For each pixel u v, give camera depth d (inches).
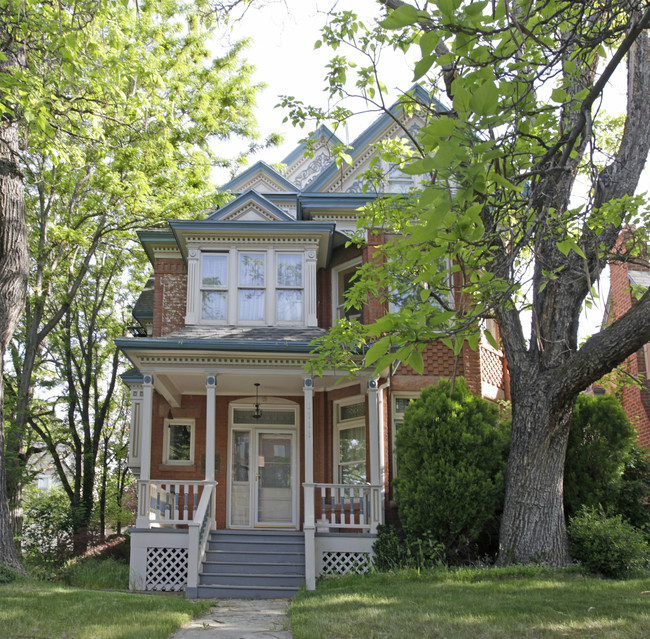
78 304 1008.9
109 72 482.3
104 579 536.7
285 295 661.3
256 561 546.6
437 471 512.4
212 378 575.8
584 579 401.4
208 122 822.5
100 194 741.9
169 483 558.6
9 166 484.1
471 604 335.0
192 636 308.7
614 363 434.9
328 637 284.4
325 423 677.3
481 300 223.1
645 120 460.8
